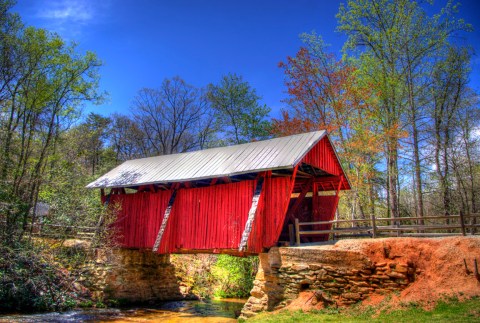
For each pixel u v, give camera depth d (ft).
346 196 87.56
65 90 63.82
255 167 45.85
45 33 59.62
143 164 65.92
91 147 127.95
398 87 76.79
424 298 31.48
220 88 116.16
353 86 81.51
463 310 27.99
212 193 52.03
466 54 73.67
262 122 112.47
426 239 35.73
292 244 44.60
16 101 62.69
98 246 60.03
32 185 61.52
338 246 38.91
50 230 59.21
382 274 34.99
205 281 77.10
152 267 65.77
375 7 75.31
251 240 46.16
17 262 50.57
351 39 78.74
